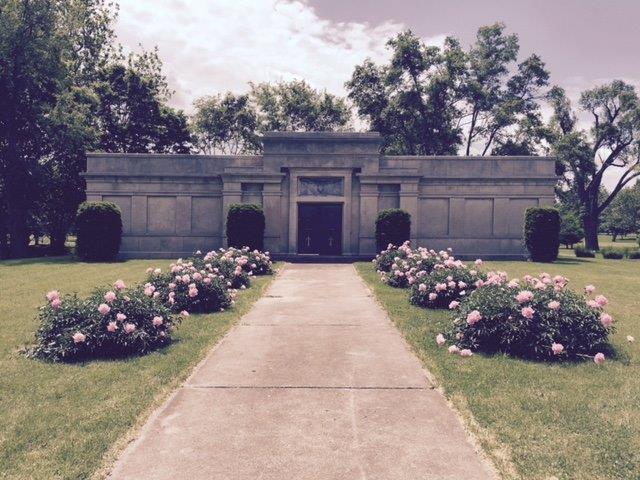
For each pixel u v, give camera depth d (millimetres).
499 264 23391
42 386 6453
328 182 27250
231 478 4281
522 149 46812
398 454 4719
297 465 4508
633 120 47250
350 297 14008
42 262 23781
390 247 20516
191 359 7754
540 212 25328
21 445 4781
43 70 31016
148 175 27469
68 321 8109
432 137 46312
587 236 51500
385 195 27031
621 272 20875
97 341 7832
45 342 7977
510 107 45156
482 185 27219
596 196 51438
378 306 12539
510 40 47219
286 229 27234
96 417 5449
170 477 4297
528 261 25734
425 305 12148
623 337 9242
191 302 11594
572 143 48750
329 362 7719
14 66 30516
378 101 47812
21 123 32156
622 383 6645
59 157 34938
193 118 55938
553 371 7168
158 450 4789
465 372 7105
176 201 27625
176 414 5668
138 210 27562
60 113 31000
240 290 14914
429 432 5195
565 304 8375
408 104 45156
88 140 34375
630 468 4363
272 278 18156
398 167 27531
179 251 27547
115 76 41219
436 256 16391
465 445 4902
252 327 10188
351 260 25797
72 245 51812
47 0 30844
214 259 15766
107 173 27438
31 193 33281
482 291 9250
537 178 26984
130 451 4762
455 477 4297
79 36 38062
